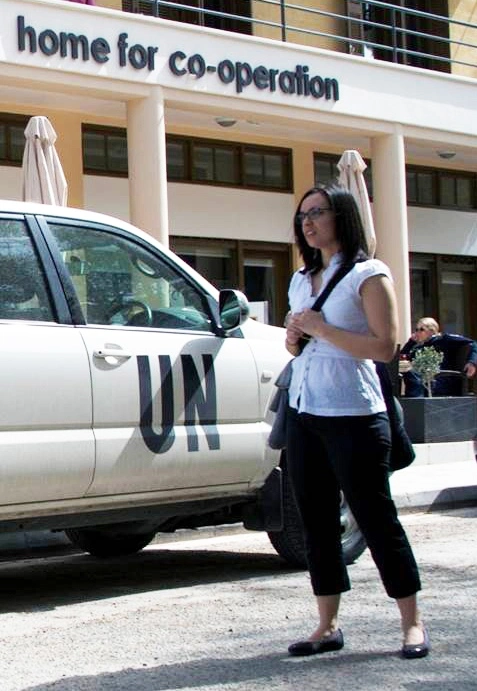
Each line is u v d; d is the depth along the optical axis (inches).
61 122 629.9
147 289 267.1
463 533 351.3
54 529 250.7
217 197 704.4
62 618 243.3
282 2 638.5
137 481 254.7
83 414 244.4
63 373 241.6
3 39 523.5
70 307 249.4
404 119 683.4
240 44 605.0
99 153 654.5
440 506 428.1
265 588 269.6
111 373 250.1
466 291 848.9
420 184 816.3
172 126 671.8
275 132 689.6
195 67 585.9
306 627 221.6
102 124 652.1
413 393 579.8
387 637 208.4
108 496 253.1
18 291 242.7
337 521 196.2
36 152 504.7
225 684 181.5
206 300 277.0
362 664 189.9
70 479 243.0
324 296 190.7
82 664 199.3
